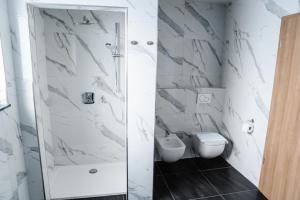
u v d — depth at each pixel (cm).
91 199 218
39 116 194
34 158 191
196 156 312
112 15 246
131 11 177
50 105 253
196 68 300
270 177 213
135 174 209
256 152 237
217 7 291
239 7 261
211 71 307
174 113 294
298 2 180
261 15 223
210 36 296
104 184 243
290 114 186
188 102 295
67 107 259
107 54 254
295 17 179
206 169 280
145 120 198
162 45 282
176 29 283
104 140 278
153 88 193
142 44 184
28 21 168
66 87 253
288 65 188
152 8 179
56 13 235
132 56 185
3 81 159
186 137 306
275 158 206
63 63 247
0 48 155
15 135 174
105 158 284
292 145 185
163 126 294
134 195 213
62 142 268
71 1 169
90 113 266
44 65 235
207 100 298
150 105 196
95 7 175
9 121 164
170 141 283
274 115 206
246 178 257
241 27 258
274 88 205
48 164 242
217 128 312
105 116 270
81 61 250
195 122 304
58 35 240
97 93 262
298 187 179
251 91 243
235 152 279
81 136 271
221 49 304
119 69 259
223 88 301
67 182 245
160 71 288
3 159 156
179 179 256
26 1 164
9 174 164
